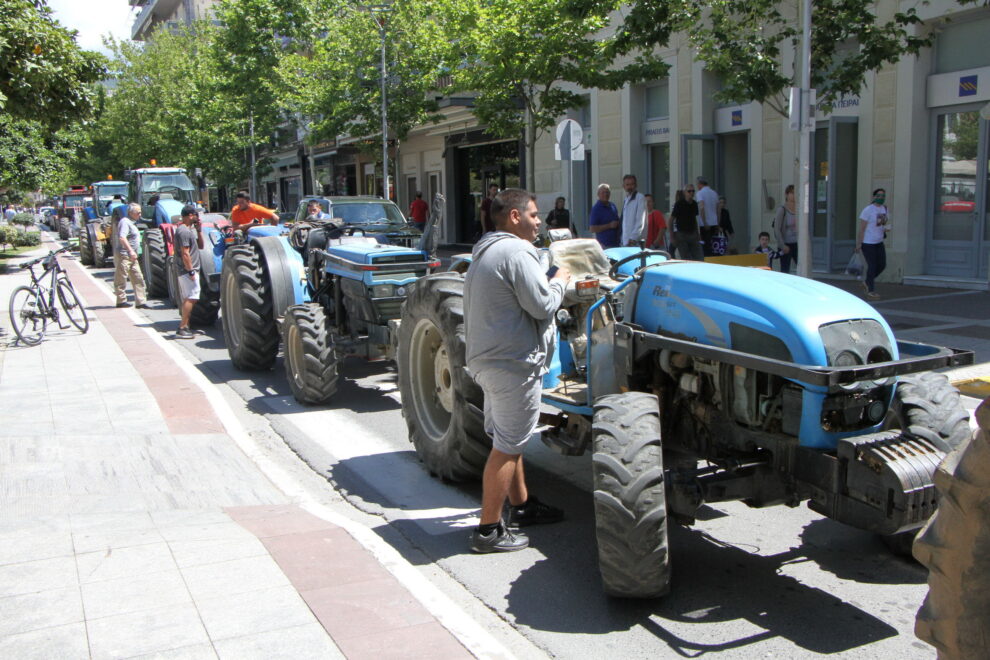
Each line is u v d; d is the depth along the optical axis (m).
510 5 14.34
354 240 8.83
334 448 6.72
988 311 11.29
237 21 28.81
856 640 3.64
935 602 1.79
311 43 29.03
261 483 5.85
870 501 3.53
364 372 9.51
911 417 3.80
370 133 23.86
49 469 5.92
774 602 4.01
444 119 23.66
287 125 36.62
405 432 7.14
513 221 4.43
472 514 5.25
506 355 4.34
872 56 10.90
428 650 3.42
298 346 7.99
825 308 3.87
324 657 3.35
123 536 4.64
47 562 4.25
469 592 4.19
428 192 31.31
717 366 4.11
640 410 3.93
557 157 12.20
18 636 3.49
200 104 33.03
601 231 13.63
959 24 13.70
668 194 19.52
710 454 4.37
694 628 3.77
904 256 14.55
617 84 15.35
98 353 10.51
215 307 13.09
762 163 16.78
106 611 3.72
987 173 13.50
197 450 6.50
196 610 3.73
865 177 15.07
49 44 11.53
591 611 3.95
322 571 4.17
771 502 4.06
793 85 11.47
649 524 3.70
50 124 12.56
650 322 4.51
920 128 14.22
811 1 10.33
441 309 5.50
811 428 3.78
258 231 11.14
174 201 18.48
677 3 11.34
